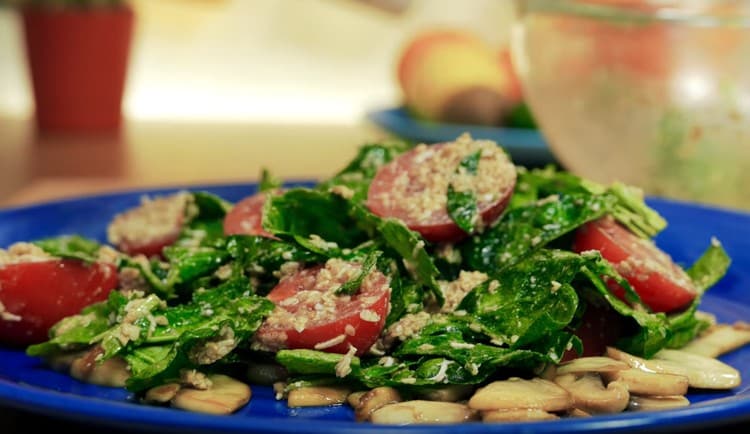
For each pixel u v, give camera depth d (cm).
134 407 39
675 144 69
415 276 48
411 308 48
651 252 51
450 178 50
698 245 59
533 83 74
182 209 56
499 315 47
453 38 98
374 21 136
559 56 71
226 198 64
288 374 47
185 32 134
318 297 46
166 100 135
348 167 55
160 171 93
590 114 70
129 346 46
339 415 44
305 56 136
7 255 51
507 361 45
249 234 51
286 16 136
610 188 53
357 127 124
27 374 48
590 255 47
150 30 133
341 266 48
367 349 46
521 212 50
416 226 49
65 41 108
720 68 67
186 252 51
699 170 69
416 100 95
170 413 38
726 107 67
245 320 46
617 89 69
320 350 45
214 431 38
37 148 103
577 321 48
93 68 110
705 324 52
